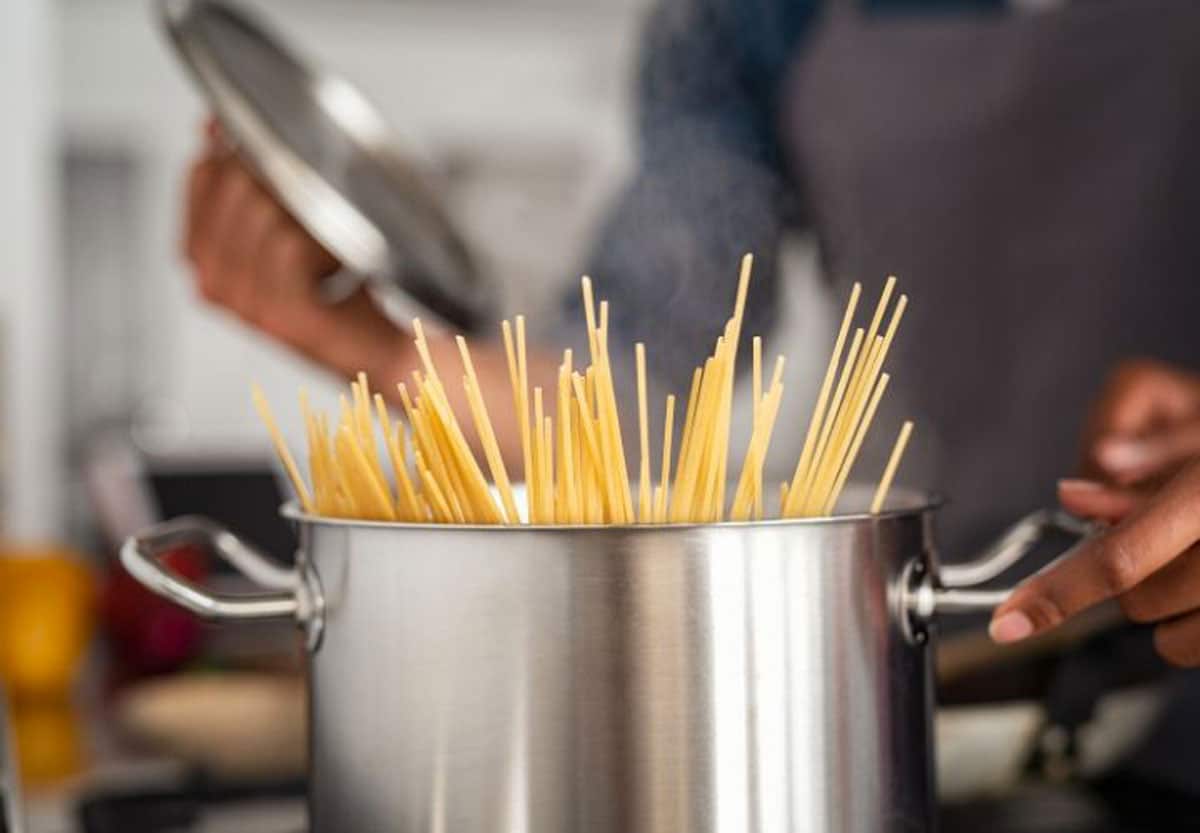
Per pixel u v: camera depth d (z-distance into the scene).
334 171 0.99
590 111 3.98
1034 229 1.59
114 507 1.66
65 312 3.70
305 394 0.64
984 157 1.62
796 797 0.53
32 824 1.01
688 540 0.51
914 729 0.57
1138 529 0.57
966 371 1.64
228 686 1.31
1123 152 1.53
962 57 1.64
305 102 1.04
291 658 1.44
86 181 3.71
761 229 1.68
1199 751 1.03
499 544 0.51
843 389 0.61
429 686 0.52
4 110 3.32
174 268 3.75
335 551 0.55
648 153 1.70
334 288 1.13
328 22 3.81
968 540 1.61
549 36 3.94
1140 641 0.86
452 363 1.17
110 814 0.99
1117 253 1.54
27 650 1.44
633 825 0.51
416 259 1.00
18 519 3.34
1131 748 0.92
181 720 1.17
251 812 1.02
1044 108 1.58
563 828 0.51
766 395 0.58
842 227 1.71
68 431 3.70
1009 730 0.88
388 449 0.60
